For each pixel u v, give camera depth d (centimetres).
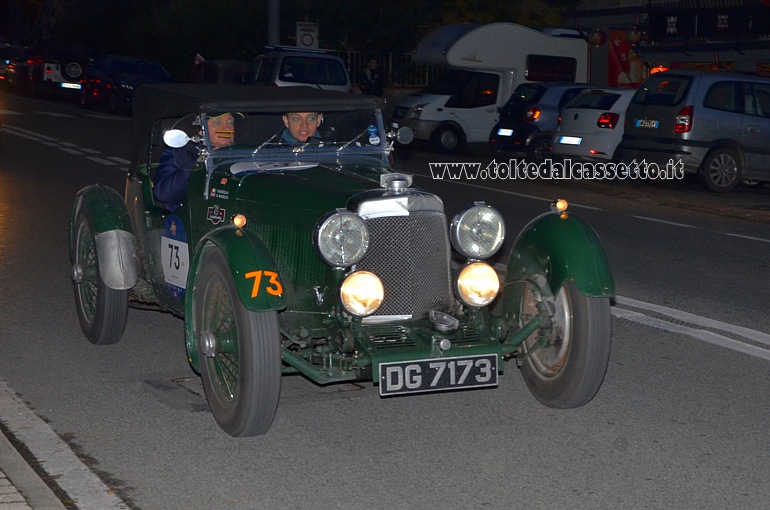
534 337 599
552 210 604
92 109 3234
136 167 730
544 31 2598
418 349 525
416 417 584
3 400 605
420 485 490
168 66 3769
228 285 529
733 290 925
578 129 1877
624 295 898
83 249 726
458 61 2406
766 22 2192
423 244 544
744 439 553
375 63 2745
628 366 685
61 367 673
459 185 1670
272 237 574
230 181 604
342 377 518
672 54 2459
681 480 497
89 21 4547
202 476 499
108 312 698
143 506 464
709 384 649
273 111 634
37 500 462
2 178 1560
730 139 1703
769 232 1274
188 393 624
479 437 553
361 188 555
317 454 528
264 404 523
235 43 3547
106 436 551
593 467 512
